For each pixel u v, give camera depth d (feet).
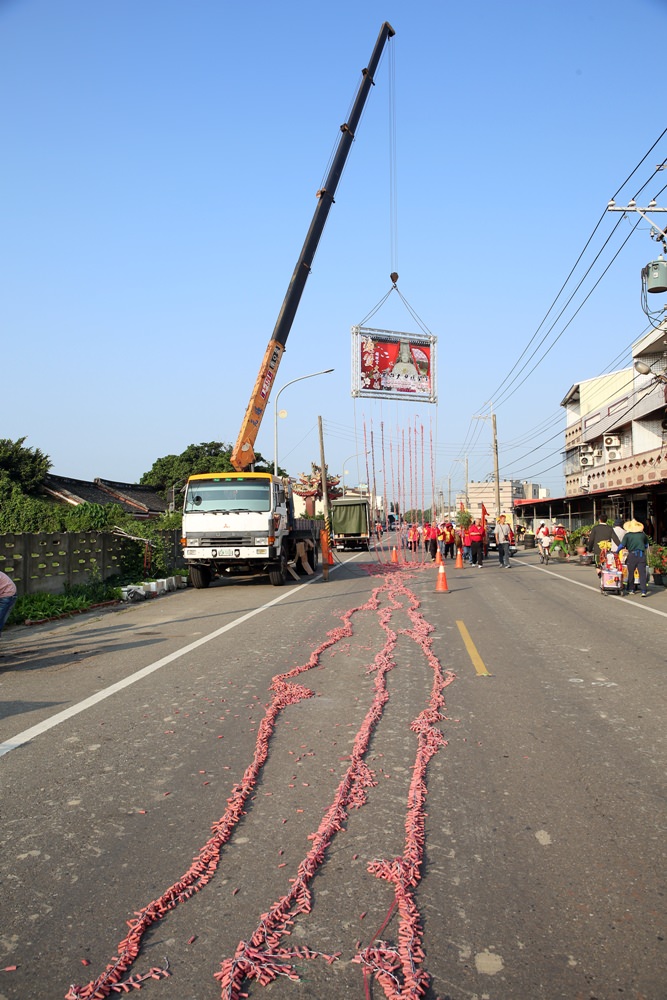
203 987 8.98
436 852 12.42
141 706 22.26
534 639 34.30
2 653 32.50
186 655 30.91
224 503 61.00
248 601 52.39
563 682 25.09
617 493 95.20
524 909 10.63
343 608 46.93
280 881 11.50
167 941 9.93
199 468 171.42
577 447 161.07
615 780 15.67
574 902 10.81
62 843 12.84
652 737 18.71
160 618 43.88
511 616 42.60
